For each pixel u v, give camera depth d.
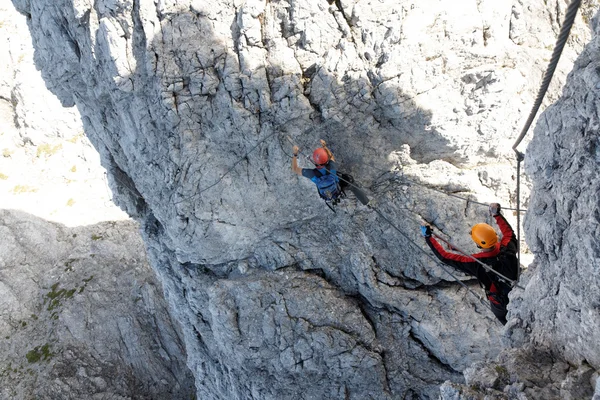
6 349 26.28
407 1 10.88
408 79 10.98
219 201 12.48
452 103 11.38
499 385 6.35
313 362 13.26
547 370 6.32
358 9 10.79
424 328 12.51
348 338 13.05
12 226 30.03
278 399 13.98
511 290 8.12
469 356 12.22
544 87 5.27
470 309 12.27
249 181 12.34
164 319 26.91
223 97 11.30
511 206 12.30
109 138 13.92
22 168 32.72
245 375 14.40
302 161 12.02
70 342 26.45
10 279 28.17
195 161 11.92
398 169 12.30
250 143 11.80
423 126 11.55
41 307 27.66
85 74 12.38
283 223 13.12
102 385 25.48
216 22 10.86
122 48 11.06
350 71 11.02
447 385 6.60
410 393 13.34
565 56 12.06
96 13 11.14
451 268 12.27
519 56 11.57
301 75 11.16
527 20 11.60
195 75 11.04
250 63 10.94
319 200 12.63
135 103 11.69
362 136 11.84
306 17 10.75
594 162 5.84
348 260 13.17
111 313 27.08
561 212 6.43
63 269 28.77
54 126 33.06
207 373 17.14
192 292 14.92
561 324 6.44
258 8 10.68
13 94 34.00
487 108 11.45
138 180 13.41
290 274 13.62
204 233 12.84
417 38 10.91
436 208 12.04
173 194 12.46
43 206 31.12
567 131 6.27
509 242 8.51
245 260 14.09
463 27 11.03
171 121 11.42
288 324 13.28
